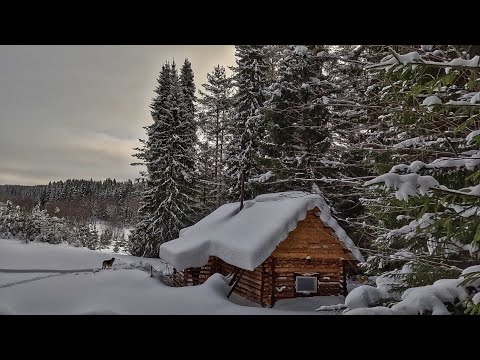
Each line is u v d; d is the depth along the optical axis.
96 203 99.94
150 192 30.33
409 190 4.29
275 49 24.95
